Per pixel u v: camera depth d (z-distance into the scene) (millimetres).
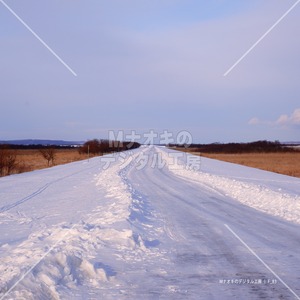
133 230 11641
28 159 68812
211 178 28719
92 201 18328
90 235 10617
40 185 25859
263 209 16641
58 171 38312
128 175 34281
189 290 7262
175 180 29969
